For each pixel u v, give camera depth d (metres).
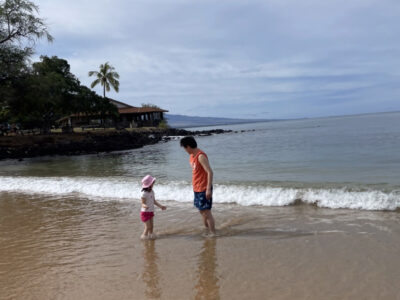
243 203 7.04
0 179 11.80
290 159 17.06
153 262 4.18
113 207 7.33
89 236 5.42
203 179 5.09
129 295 3.31
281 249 4.38
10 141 27.77
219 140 44.03
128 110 58.97
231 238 4.95
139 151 29.30
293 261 3.96
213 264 4.01
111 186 9.36
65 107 35.62
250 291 3.26
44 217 6.77
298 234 4.96
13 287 3.63
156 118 64.31
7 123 42.38
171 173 13.78
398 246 4.23
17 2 24.25
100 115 43.94
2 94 26.39
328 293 3.14
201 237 5.09
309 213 6.10
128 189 8.98
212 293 3.26
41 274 3.97
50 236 5.52
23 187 10.28
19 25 24.80
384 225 5.14
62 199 8.45
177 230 5.52
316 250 4.27
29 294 3.43
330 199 6.67
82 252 4.70
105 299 3.24
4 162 22.58
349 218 5.64
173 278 3.67
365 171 11.85
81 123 55.19
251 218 5.97
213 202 7.27
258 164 15.55
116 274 3.86
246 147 28.42
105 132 39.84
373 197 6.50
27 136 30.38
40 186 10.17
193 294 3.26
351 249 4.23
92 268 4.08
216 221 5.90
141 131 50.47
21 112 30.58
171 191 8.20
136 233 5.45
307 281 3.42
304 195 6.96
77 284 3.63
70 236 5.47
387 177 10.39
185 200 7.59
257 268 3.81
